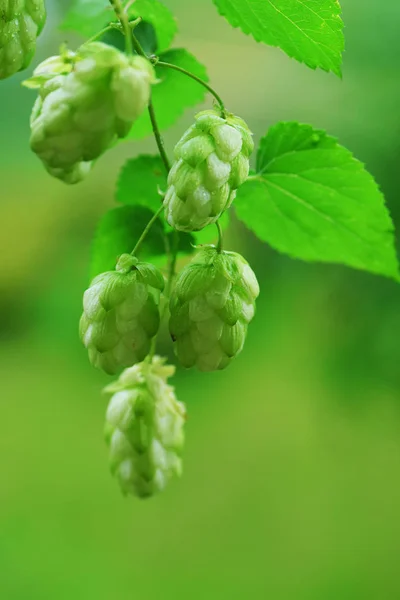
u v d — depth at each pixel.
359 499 1.65
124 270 0.43
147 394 0.48
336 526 1.58
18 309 2.16
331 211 0.51
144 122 0.52
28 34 0.43
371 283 1.32
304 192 0.50
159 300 0.44
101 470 1.79
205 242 0.52
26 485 1.71
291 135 0.49
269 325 1.83
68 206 2.09
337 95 1.25
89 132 0.39
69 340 2.11
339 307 1.36
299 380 1.93
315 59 0.46
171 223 0.42
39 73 0.41
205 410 2.00
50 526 1.57
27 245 2.12
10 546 1.49
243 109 1.53
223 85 1.55
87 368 2.14
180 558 1.50
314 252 0.53
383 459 1.74
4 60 0.43
